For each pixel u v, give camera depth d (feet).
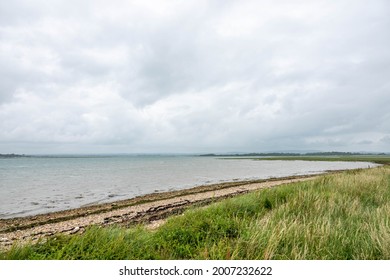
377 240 15.89
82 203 60.29
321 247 16.24
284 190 37.93
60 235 17.30
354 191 35.96
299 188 38.99
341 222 20.94
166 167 241.96
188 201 54.65
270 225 19.79
